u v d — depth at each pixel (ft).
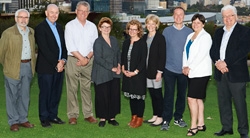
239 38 20.97
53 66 23.40
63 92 35.94
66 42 23.94
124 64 23.63
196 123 23.93
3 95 34.24
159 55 23.17
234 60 20.89
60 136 22.43
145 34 23.93
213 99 33.65
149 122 25.09
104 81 23.80
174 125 24.89
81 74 24.93
